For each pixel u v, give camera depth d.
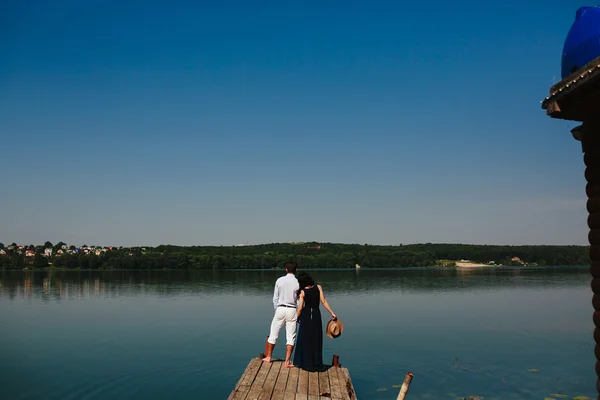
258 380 9.38
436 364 15.49
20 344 19.30
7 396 12.16
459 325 24.42
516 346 18.58
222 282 69.62
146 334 21.59
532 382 13.31
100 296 44.28
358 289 53.16
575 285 60.38
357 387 12.95
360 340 19.98
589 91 6.80
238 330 22.67
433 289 53.22
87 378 13.84
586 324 24.95
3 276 94.44
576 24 7.38
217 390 12.59
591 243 7.32
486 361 15.93
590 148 7.36
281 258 129.25
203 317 27.69
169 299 40.56
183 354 17.05
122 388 12.80
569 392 12.39
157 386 12.99
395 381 13.51
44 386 13.04
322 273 107.31
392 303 36.72
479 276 88.19
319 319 10.55
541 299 40.34
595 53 6.91
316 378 9.59
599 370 7.07
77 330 23.05
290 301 10.55
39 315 29.39
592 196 7.30
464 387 12.86
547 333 21.92
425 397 11.98
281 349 18.08
